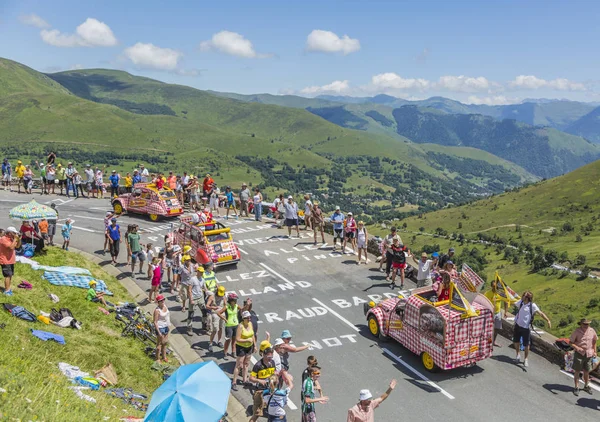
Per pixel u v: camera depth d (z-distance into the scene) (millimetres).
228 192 33281
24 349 12234
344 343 16672
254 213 33938
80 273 19328
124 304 18172
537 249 174125
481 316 14453
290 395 13750
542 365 15344
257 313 18859
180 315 18500
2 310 14031
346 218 26281
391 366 15219
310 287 21500
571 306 123562
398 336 16047
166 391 9227
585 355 13398
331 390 13906
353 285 21781
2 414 8508
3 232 15438
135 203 31938
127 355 14758
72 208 34062
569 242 193625
